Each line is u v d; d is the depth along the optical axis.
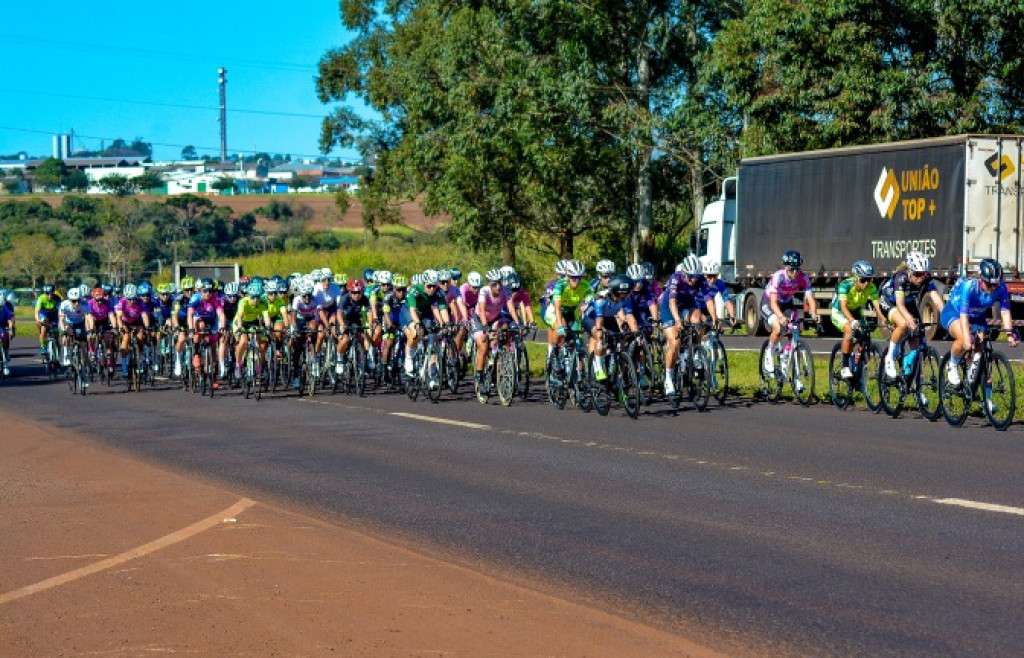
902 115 61.50
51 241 153.62
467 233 86.38
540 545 13.62
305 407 30.53
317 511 15.84
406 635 9.73
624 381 26.02
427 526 14.76
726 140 74.25
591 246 94.25
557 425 24.94
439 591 11.15
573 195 82.50
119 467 19.27
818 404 28.30
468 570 12.03
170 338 42.03
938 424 24.09
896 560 12.59
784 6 62.31
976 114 60.56
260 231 194.50
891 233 49.06
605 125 78.56
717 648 9.79
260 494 17.20
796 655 9.58
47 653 9.34
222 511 15.05
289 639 9.61
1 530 14.06
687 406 28.02
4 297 45.38
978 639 9.89
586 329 26.64
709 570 12.34
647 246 81.00
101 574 11.80
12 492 16.81
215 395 35.00
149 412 30.20
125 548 12.95
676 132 75.31
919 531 13.91
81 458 20.47
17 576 11.83
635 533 14.16
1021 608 10.76
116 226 169.88
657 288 28.97
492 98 80.50
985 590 11.34
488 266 97.38
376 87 105.69
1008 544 13.20
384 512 15.70
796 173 53.59
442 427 25.16
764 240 55.53
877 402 26.19
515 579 12.12
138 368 37.28
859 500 15.85
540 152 78.19
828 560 12.64
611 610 10.96
